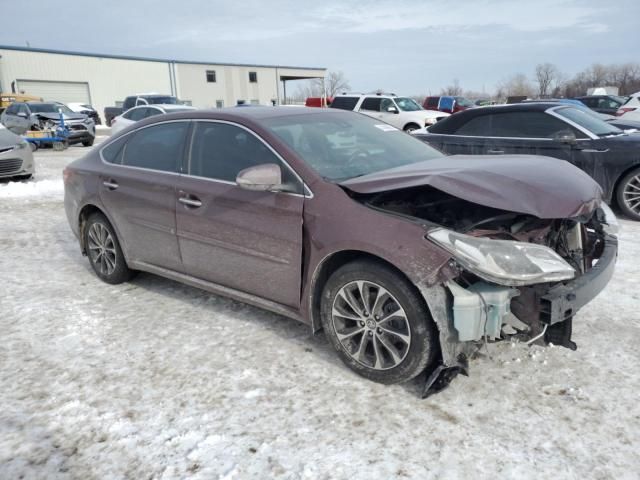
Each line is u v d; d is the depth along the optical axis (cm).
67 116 1978
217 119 378
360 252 295
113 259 469
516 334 280
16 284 483
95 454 250
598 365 312
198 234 374
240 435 260
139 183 415
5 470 240
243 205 342
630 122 919
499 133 751
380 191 289
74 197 482
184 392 299
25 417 279
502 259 258
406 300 273
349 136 384
